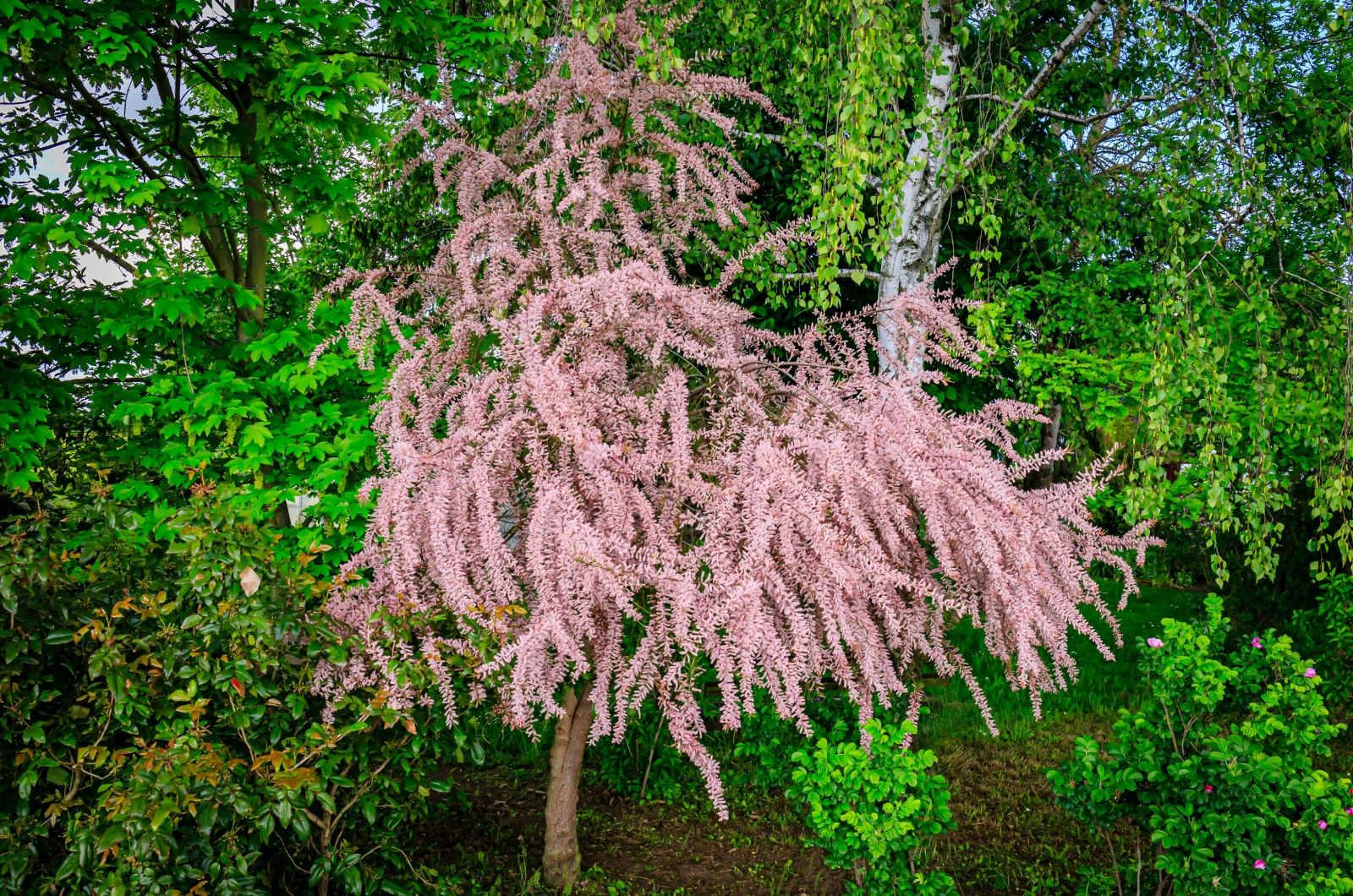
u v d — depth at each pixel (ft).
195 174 16.29
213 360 15.94
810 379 10.94
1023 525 8.50
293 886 9.73
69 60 14.40
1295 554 19.57
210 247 17.25
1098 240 18.83
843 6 13.39
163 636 8.38
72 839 7.69
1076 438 23.58
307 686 8.97
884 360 13.71
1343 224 15.87
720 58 18.44
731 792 13.88
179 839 8.24
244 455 15.26
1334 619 17.19
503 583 8.21
